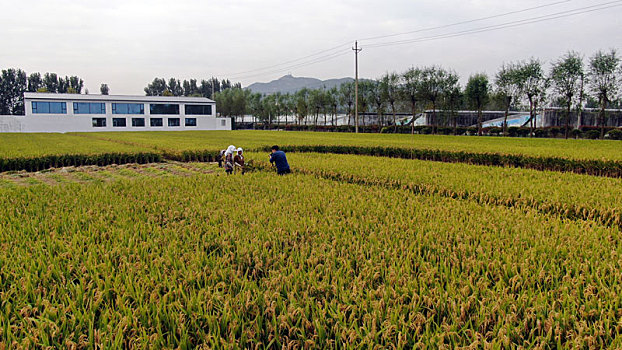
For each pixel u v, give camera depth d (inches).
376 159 735.1
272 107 3855.8
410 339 127.4
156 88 5531.5
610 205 321.1
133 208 309.6
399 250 205.3
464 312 139.5
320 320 134.3
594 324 128.6
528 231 237.5
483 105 2193.7
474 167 599.2
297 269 177.9
